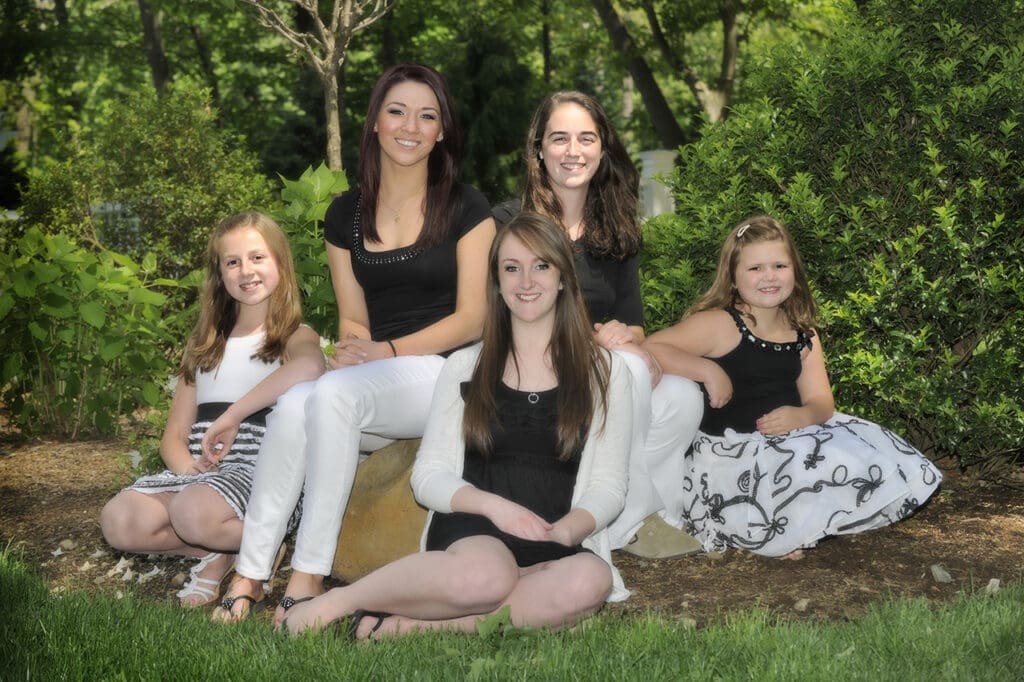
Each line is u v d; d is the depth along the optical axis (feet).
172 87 36.29
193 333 14.21
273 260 13.84
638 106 89.30
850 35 17.46
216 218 33.09
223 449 13.46
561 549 11.61
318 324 18.89
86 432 22.17
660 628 11.19
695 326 14.48
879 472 13.61
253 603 12.53
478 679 9.82
